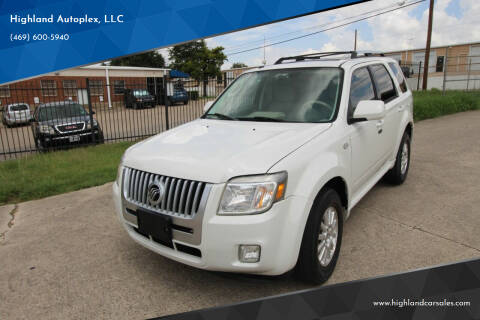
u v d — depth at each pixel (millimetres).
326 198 2777
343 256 3299
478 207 4348
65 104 11695
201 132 3314
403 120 4945
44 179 6301
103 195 5434
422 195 4832
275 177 2432
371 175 4121
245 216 2387
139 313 2645
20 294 2941
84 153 8680
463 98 14547
